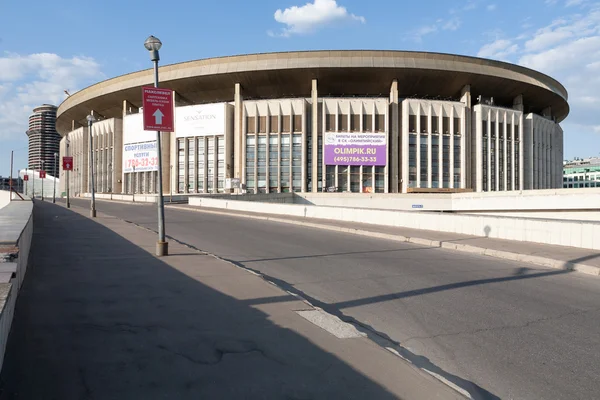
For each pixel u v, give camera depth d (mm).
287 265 9969
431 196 47844
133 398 3393
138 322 5328
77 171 87938
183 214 27891
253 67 58312
